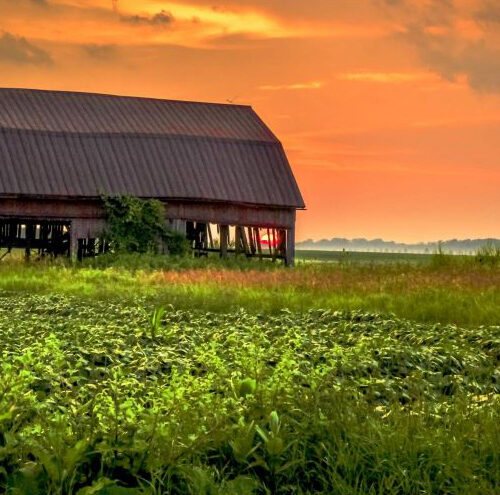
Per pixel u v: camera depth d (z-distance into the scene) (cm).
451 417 1039
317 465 905
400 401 1259
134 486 849
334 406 1012
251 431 916
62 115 5631
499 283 3084
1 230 5538
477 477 889
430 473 903
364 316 2456
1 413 940
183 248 5284
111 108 5847
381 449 920
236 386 1180
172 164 5494
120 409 998
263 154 5762
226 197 5447
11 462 843
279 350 1689
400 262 4131
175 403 1026
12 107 5603
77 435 890
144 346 1833
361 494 851
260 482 892
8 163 5172
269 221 5566
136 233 5191
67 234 5359
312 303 2823
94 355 1592
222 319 2397
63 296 2989
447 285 3050
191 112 6028
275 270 3934
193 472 842
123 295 3102
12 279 3603
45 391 1259
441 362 1606
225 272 3875
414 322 2389
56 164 5250
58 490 795
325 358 1625
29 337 1812
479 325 2405
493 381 1482
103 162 5356
